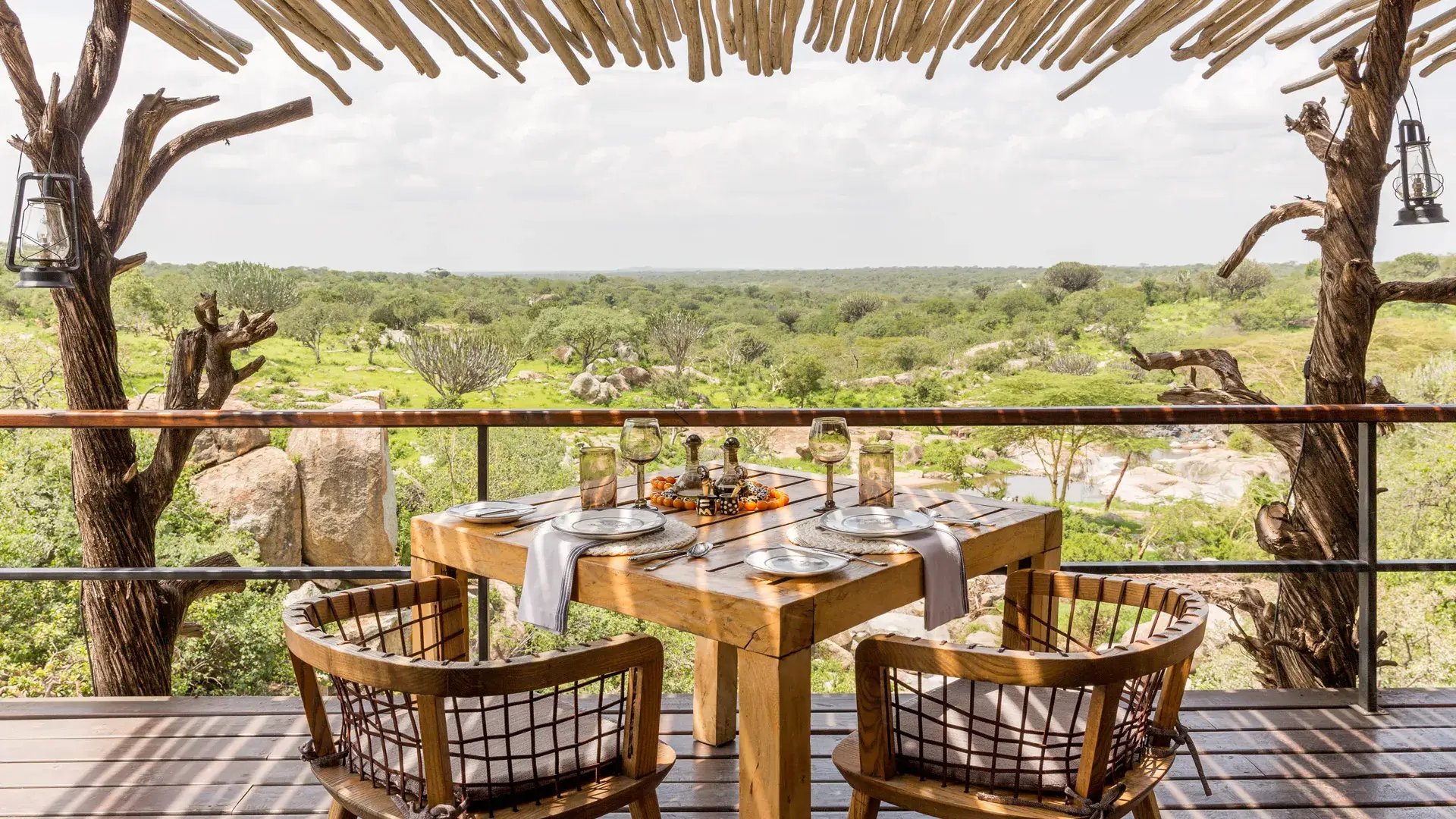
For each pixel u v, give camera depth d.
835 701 2.74
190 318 28.41
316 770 1.57
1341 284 4.98
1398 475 11.43
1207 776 2.32
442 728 1.38
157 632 5.21
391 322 39.84
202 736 2.54
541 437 18.11
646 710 1.53
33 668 9.40
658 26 1.22
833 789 2.25
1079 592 1.84
